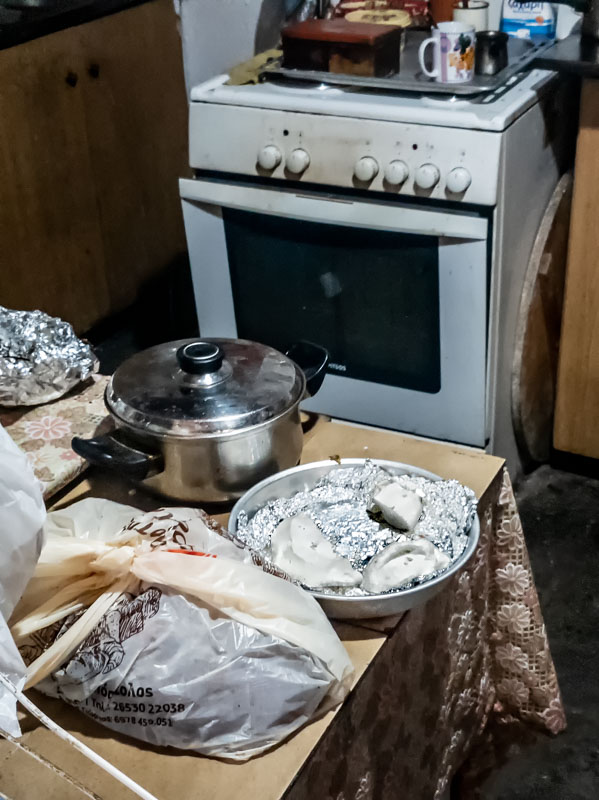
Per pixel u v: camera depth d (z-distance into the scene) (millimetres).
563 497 2162
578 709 1644
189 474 1026
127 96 2441
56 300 2420
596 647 1774
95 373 1329
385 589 890
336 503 1025
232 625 798
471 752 1455
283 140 1801
